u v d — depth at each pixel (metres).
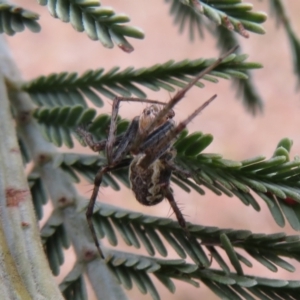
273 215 0.13
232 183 0.13
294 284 0.13
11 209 0.13
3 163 0.13
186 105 0.38
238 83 0.16
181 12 0.16
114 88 0.14
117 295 0.13
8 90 0.14
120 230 0.13
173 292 0.13
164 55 0.40
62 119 0.14
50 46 0.42
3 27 0.13
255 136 0.37
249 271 0.29
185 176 0.13
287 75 0.36
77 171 0.14
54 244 0.14
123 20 0.13
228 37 0.16
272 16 0.16
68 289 0.13
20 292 0.12
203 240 0.13
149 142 0.14
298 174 0.13
